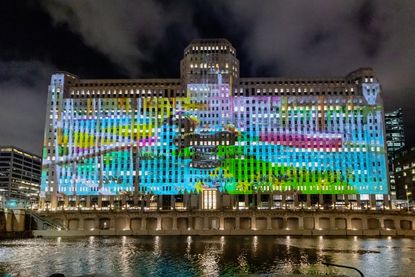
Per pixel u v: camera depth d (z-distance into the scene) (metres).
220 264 91.44
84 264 91.62
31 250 116.88
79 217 187.75
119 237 166.50
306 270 83.75
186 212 188.50
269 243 138.00
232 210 191.38
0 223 154.38
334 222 190.62
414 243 139.00
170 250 116.81
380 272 81.44
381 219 189.38
